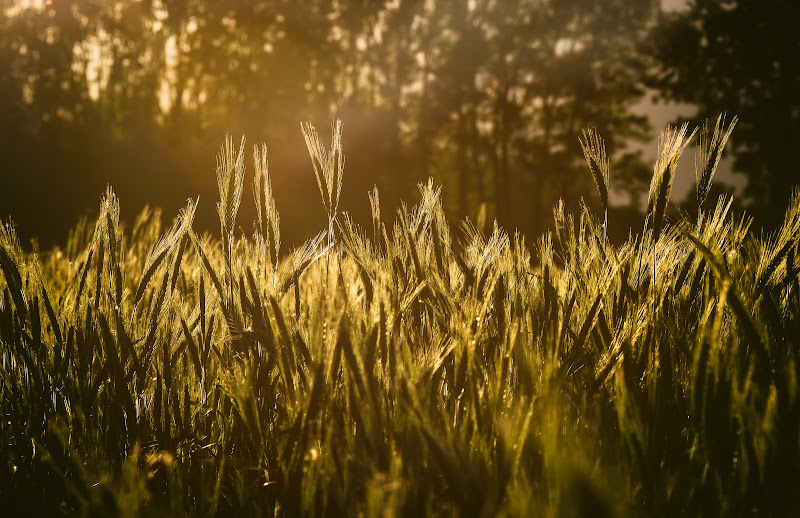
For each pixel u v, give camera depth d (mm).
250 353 2430
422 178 49750
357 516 2160
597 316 2477
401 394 2232
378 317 2340
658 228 2506
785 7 24297
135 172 35875
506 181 49000
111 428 2393
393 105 50500
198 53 48344
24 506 2359
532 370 2328
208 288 2602
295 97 49875
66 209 29391
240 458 2402
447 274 2531
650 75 27500
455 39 48656
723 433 2197
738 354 2400
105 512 2193
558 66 45875
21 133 41719
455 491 2148
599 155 2555
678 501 2145
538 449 2232
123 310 2574
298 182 31188
